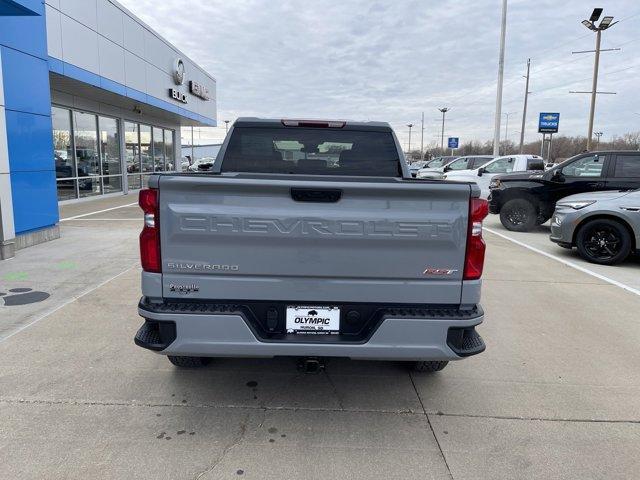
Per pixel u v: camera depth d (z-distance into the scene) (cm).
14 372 395
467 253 302
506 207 1237
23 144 862
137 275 688
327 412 348
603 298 634
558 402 367
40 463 283
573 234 866
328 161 457
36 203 905
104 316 523
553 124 3753
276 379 396
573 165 1172
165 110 2150
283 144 452
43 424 322
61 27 1275
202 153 7194
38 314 528
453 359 309
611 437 323
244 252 297
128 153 2141
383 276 302
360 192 292
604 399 372
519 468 289
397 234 296
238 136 450
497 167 1730
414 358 308
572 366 430
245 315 302
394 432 324
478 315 307
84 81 1396
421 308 308
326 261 299
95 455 292
